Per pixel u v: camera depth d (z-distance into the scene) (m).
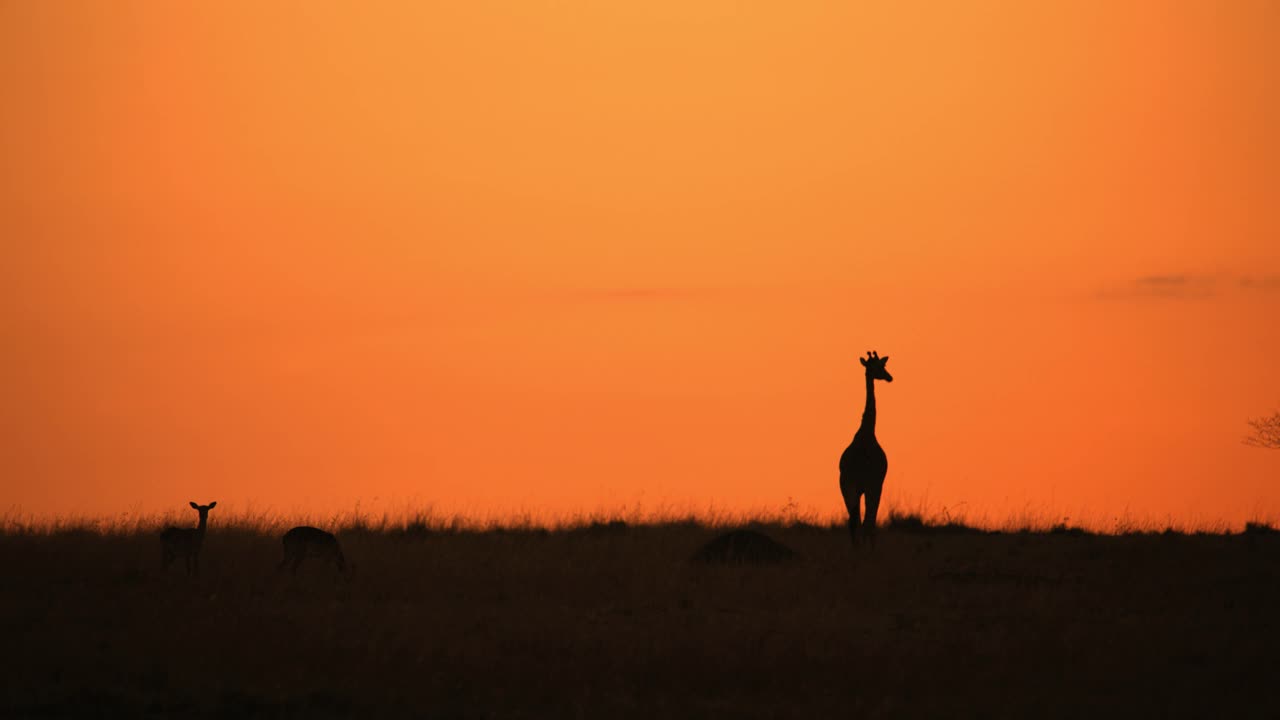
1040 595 59.47
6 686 41.28
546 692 41.41
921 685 42.78
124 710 39.34
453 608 55.47
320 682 42.25
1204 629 51.75
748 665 43.97
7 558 67.25
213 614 52.69
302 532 65.44
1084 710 39.88
